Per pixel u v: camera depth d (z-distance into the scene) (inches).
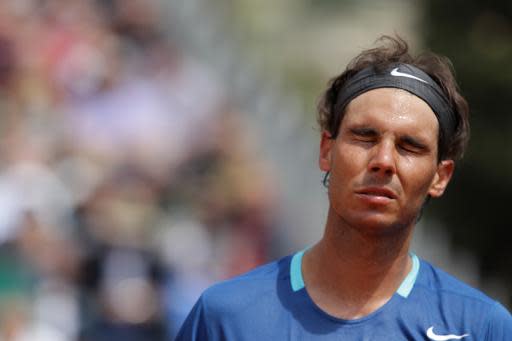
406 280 462.6
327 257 465.7
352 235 456.8
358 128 451.5
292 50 2417.6
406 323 452.4
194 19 1955.0
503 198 1191.6
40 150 1373.0
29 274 1203.9
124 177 1411.2
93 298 1219.9
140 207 1334.9
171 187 1466.5
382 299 460.1
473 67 1170.6
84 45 1600.6
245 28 2245.3
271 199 1592.0
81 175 1382.9
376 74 459.2
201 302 478.0
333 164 459.5
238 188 1513.3
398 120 447.8
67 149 1427.2
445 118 459.8
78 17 1679.4
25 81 1534.2
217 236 1462.8
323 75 2320.4
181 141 1551.4
